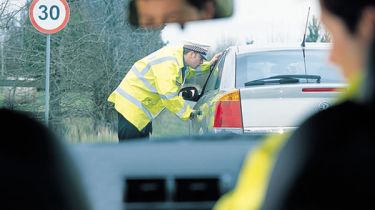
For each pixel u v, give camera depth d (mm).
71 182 4414
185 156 6316
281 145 3904
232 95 15750
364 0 3598
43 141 4324
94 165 6000
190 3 6324
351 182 3604
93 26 35781
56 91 34531
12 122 4348
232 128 15719
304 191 3662
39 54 35062
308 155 3691
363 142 3643
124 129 20547
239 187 4105
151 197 5660
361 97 3729
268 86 15602
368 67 3648
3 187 4188
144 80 20203
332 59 3857
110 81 35125
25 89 34781
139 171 5953
